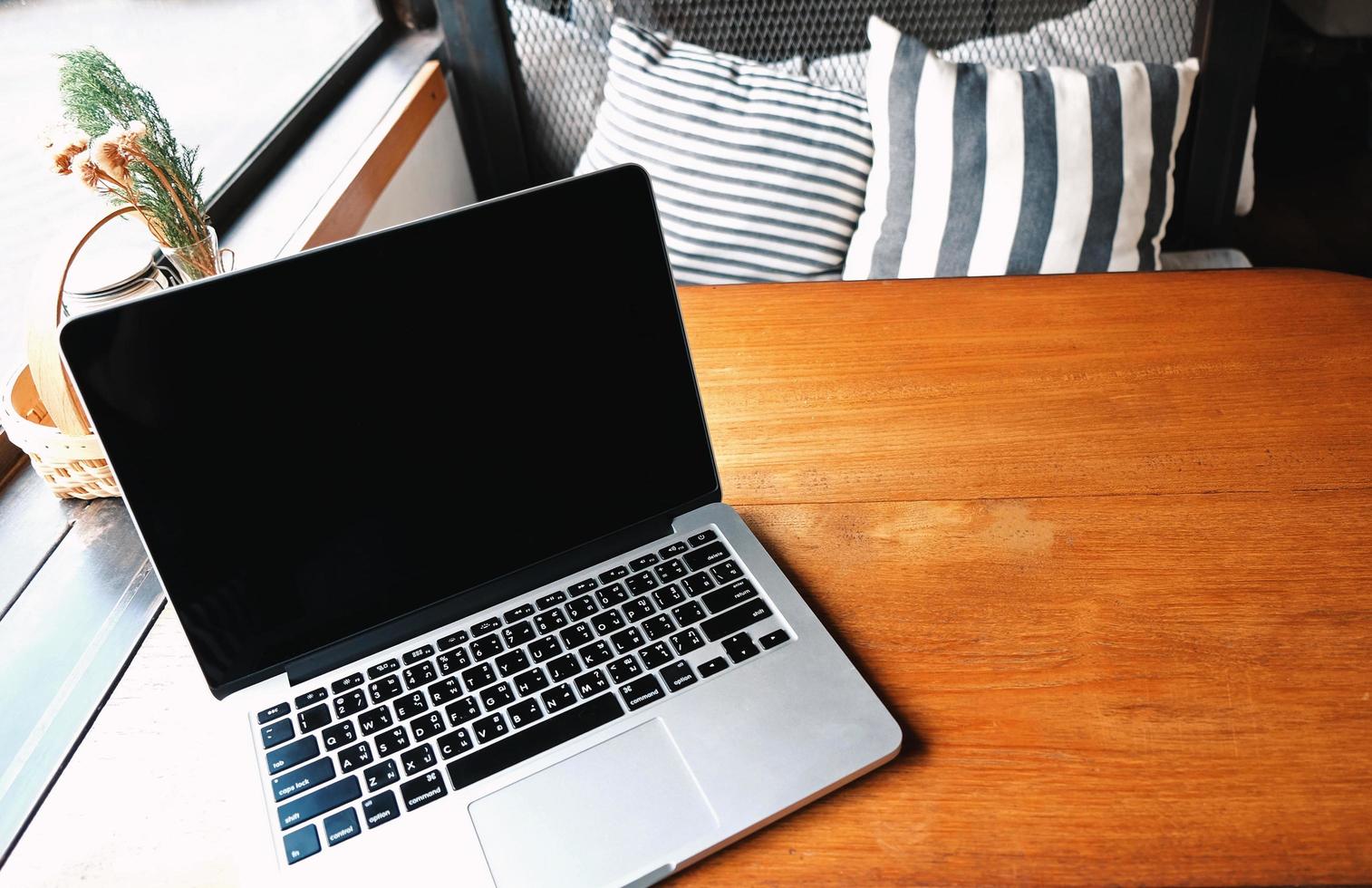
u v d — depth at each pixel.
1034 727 0.58
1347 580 0.66
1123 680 0.60
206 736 0.61
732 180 1.57
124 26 1.27
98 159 0.79
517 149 1.83
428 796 0.55
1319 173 2.38
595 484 0.70
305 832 0.54
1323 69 2.34
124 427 0.59
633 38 1.60
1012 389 0.85
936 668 0.62
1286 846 0.51
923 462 0.79
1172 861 0.51
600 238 0.67
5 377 0.98
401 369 0.64
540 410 0.68
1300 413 0.80
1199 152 1.65
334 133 1.53
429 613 0.66
